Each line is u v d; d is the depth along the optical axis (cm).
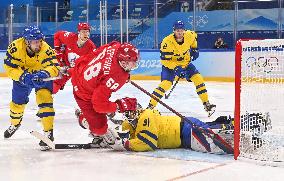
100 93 587
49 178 522
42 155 649
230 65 2034
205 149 652
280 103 705
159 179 513
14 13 2530
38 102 703
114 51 578
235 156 609
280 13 2088
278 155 606
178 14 2544
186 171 549
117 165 582
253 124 624
